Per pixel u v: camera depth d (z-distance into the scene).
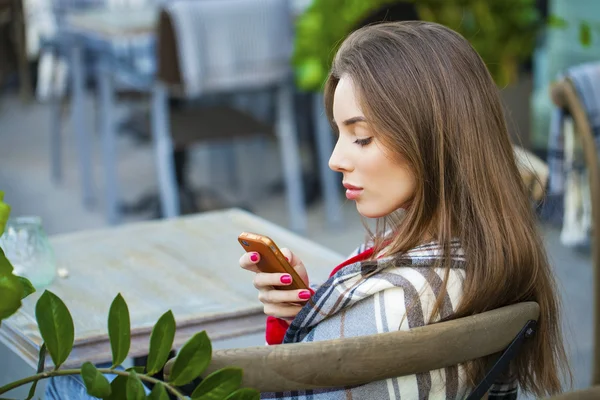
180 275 1.61
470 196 1.12
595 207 2.23
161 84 3.28
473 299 1.10
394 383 1.08
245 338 1.71
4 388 0.92
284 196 4.48
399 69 1.12
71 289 1.54
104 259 1.70
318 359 1.00
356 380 1.03
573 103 2.23
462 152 1.12
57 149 4.71
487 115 1.15
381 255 1.16
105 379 0.89
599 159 2.23
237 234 1.84
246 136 3.50
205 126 3.54
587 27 2.79
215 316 1.42
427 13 3.31
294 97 4.34
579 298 3.11
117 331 0.96
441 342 1.04
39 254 1.54
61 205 4.39
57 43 4.57
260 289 1.23
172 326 0.95
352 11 3.27
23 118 5.98
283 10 3.28
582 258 3.43
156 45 3.26
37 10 5.71
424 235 1.14
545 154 3.70
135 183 4.71
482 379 1.12
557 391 1.21
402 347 1.03
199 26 3.17
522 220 1.15
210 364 1.00
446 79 1.12
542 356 1.19
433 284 1.09
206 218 1.95
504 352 1.12
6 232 1.53
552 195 2.41
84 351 1.33
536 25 3.45
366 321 1.09
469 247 1.12
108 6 4.61
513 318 1.10
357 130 1.13
